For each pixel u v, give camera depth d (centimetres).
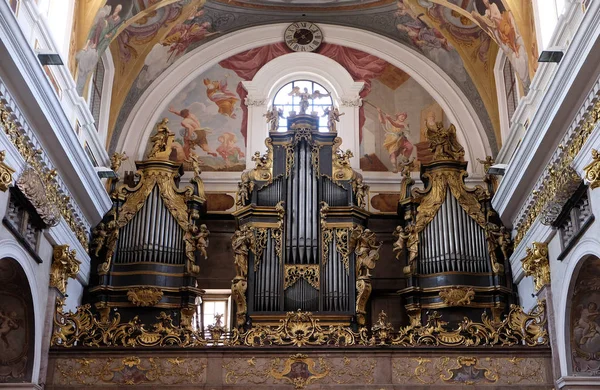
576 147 1269
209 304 1845
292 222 1712
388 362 1408
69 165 1409
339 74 2009
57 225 1430
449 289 1658
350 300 1644
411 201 1758
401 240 1719
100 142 1741
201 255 1831
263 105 1977
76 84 1566
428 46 1988
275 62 2014
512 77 1853
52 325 1405
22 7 1212
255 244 1681
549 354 1412
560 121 1290
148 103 1961
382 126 1970
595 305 1345
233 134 1956
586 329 1360
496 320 1656
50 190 1391
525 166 1469
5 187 1124
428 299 1683
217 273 1827
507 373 1403
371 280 1814
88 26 1527
